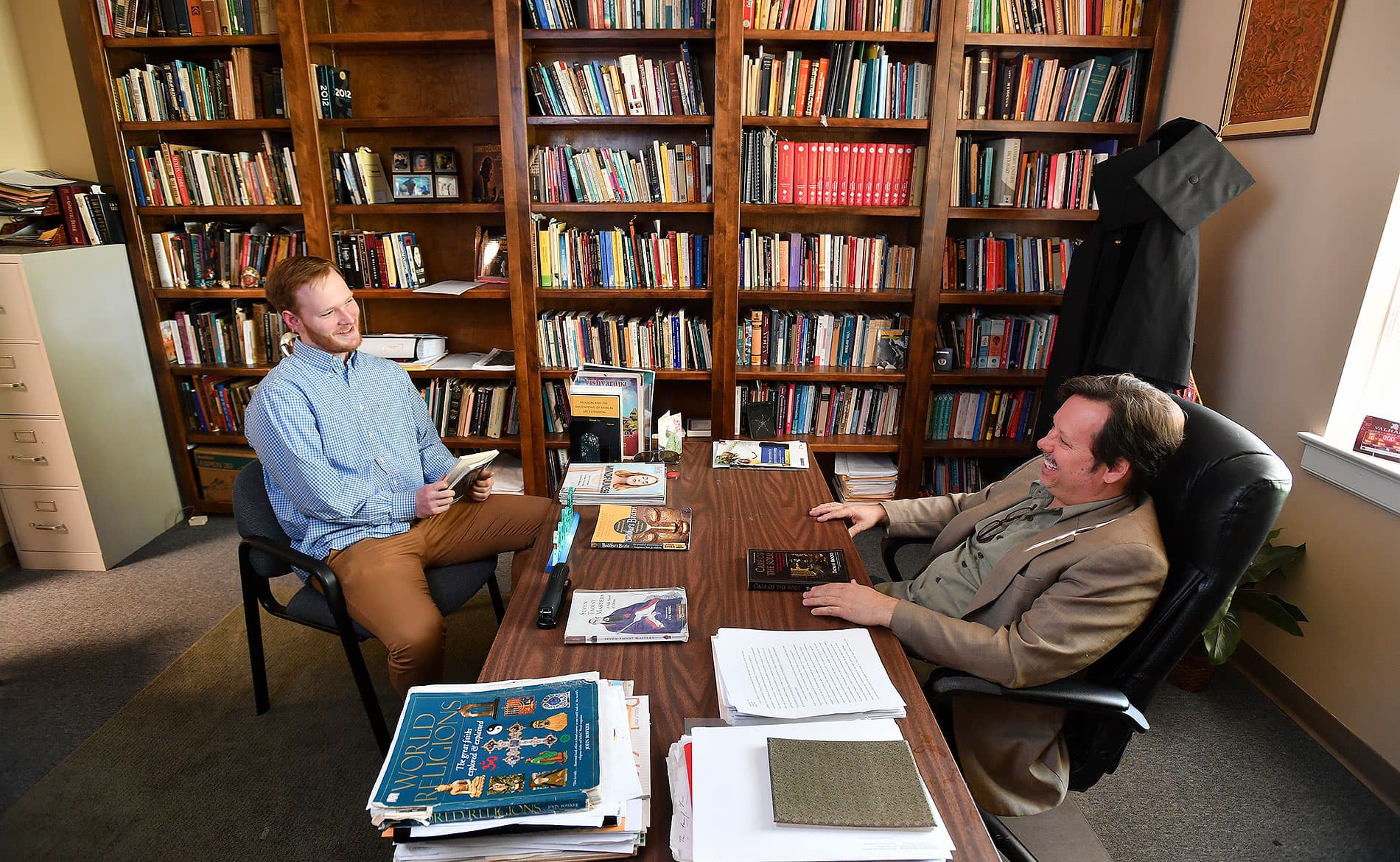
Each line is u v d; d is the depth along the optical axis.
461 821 0.93
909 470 3.25
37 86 3.02
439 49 3.04
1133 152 2.34
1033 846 1.80
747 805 0.99
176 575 3.01
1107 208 2.45
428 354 3.26
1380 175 1.95
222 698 2.29
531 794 0.95
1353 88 2.02
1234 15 2.46
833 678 1.24
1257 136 2.37
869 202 3.02
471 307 3.43
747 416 2.98
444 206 2.99
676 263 3.11
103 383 3.00
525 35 2.78
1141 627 1.39
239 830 1.82
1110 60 2.86
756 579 1.55
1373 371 2.05
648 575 1.59
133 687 2.34
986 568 1.62
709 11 2.79
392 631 1.78
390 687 2.35
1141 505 1.45
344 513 1.96
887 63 2.84
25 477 2.90
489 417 3.31
